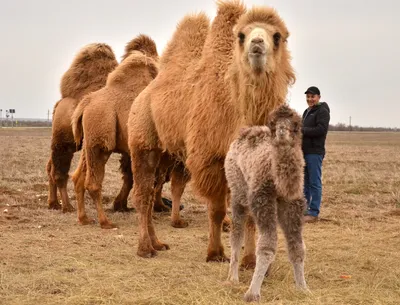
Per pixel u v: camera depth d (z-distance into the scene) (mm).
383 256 7590
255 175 5426
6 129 97438
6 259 7277
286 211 5508
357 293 5672
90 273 6676
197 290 5863
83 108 10562
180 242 8758
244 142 5930
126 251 7992
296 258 5547
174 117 7609
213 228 7289
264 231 5379
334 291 5781
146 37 11320
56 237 8930
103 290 5930
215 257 7312
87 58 12094
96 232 9500
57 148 11844
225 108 6789
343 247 8156
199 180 7043
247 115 6461
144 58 10805
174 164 8766
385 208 12477
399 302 5430
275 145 5207
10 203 12602
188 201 13383
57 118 11773
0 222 10180
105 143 10125
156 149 8250
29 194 14289
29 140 53625
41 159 27250
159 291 5879
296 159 5242
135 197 8102
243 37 6520
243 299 5488
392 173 22125
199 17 8305
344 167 25031
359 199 13883
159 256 7801
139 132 8227
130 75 10680
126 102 10375
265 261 5375
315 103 10484
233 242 6152
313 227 9953
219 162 6953
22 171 20484
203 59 7391
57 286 6172
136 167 8219
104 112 10188
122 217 11148
